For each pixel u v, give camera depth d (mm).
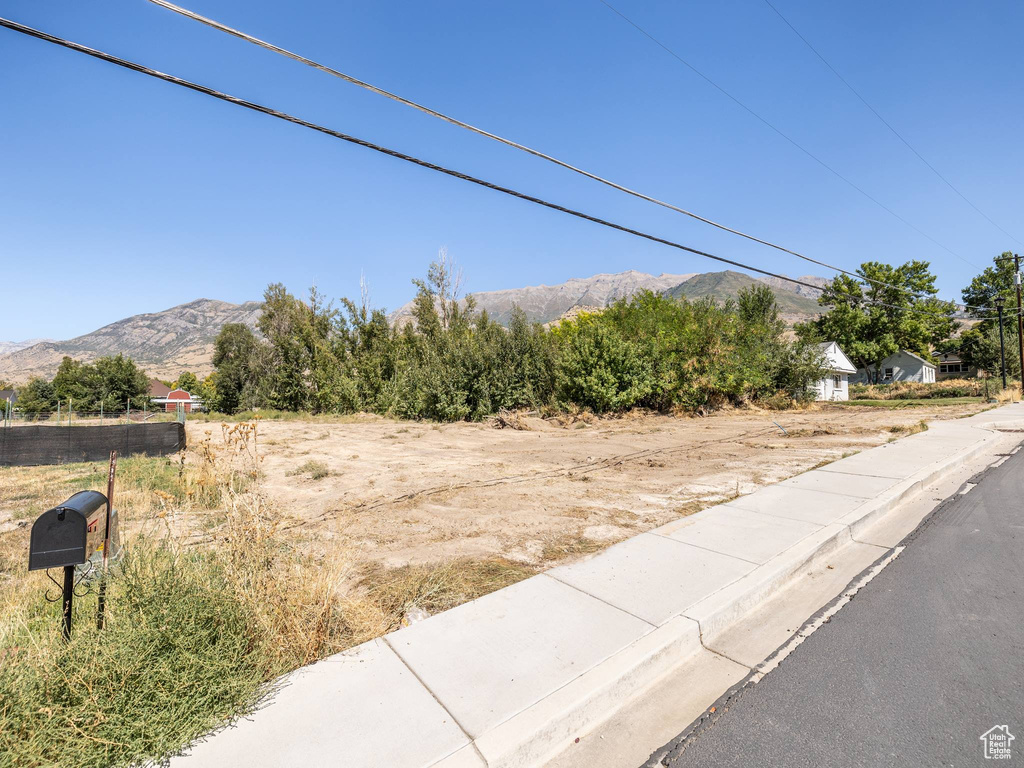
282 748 2494
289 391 36094
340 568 4062
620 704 3053
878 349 56250
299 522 6824
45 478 11312
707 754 2609
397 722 2684
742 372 25188
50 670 2617
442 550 5621
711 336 24234
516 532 6211
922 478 8336
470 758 2436
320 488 9250
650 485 8750
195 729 2545
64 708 2465
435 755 2447
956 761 2498
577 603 4039
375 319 36250
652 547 5289
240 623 3230
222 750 2484
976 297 64688
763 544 5320
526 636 3547
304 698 2900
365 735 2586
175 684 2641
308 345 36938
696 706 3020
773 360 27922
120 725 2475
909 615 4047
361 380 33625
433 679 3064
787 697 3066
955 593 4410
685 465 10641
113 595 3371
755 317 37406
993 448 12039
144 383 61812
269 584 3525
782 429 16516
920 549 5531
